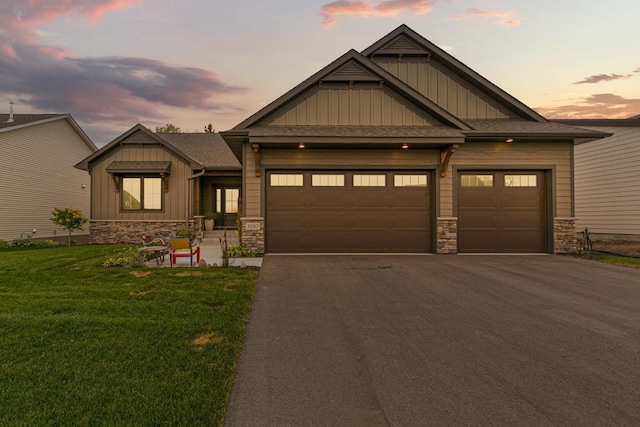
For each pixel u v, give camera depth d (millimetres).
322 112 10820
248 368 3227
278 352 3586
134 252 8922
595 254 10805
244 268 8055
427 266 8633
